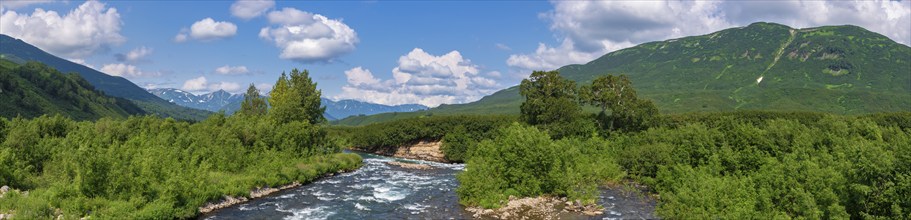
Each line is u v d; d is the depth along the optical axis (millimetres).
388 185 58156
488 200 43656
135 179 36531
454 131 108875
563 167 49594
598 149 77312
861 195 27438
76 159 35688
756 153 47438
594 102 97312
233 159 56375
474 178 46938
